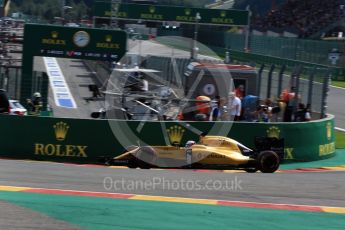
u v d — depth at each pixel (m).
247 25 113.06
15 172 17.98
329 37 129.50
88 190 14.60
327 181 19.64
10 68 46.81
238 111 30.38
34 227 10.40
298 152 29.86
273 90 41.66
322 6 139.62
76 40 40.25
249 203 13.52
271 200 14.34
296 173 23.38
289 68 42.22
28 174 17.61
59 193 13.78
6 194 13.36
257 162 22.80
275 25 146.50
